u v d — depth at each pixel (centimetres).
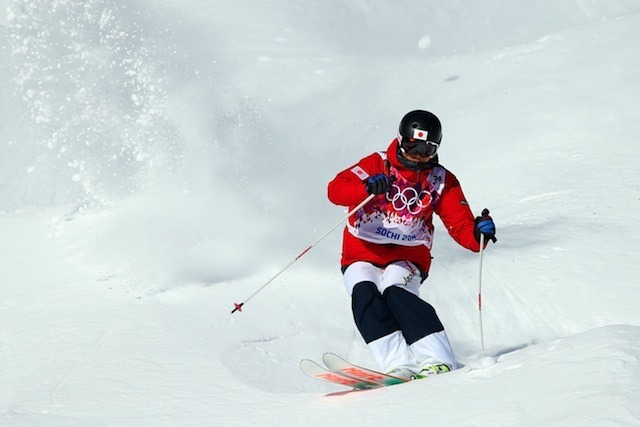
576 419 852
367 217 1455
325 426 1110
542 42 4556
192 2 5266
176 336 1802
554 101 3666
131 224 2519
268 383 1545
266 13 5350
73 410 1446
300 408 1234
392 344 1395
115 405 1452
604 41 4275
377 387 1349
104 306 2016
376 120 3722
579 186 2797
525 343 1797
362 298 1419
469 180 3052
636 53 4053
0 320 1998
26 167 3538
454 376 1158
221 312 1945
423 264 1497
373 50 5234
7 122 3744
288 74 4425
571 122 3453
